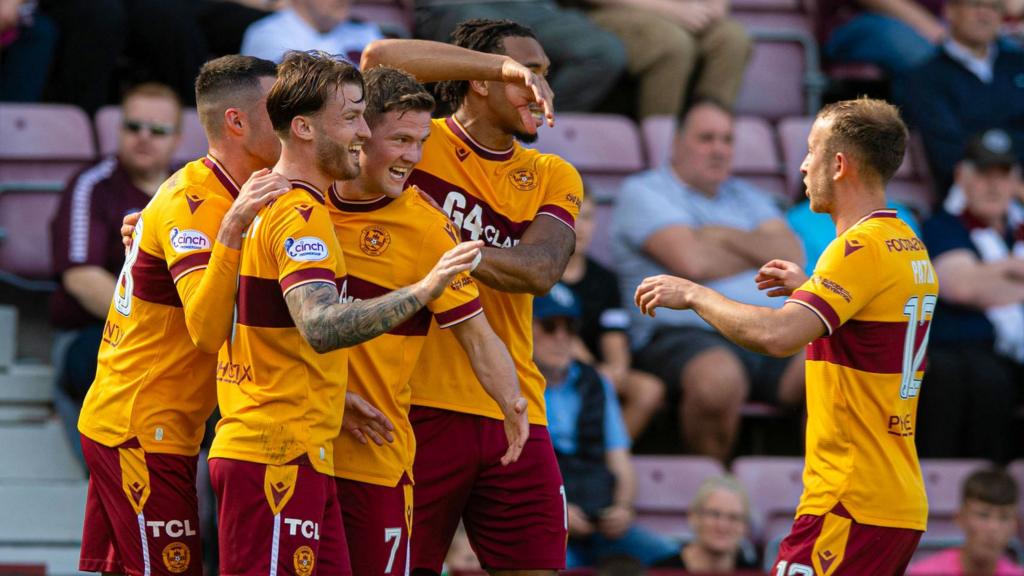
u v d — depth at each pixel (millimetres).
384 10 33094
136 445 15125
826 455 15523
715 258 27250
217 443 14047
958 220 29438
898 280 15297
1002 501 24797
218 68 14797
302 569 13852
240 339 13984
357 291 14992
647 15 31906
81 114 28703
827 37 35281
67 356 24797
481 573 22391
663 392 26750
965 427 28344
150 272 14938
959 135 31922
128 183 25516
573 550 24688
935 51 33281
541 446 16531
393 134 14562
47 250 27859
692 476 26500
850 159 15602
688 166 28016
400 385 15172
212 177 14758
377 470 15008
